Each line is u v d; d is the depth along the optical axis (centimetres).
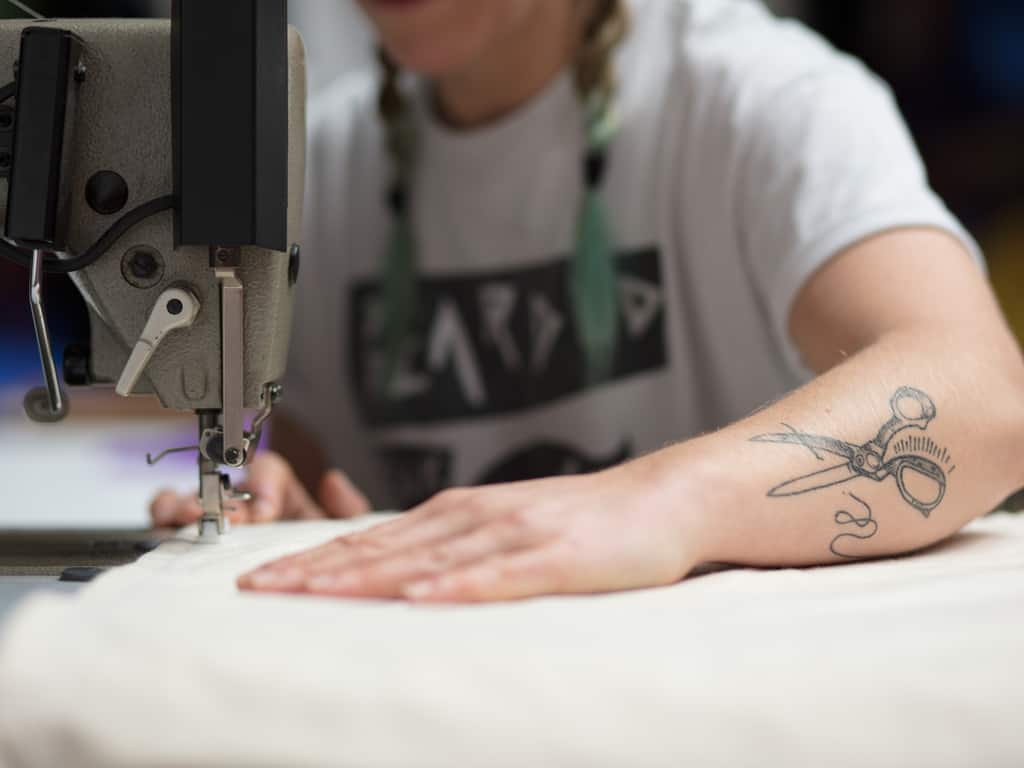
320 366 201
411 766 44
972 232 476
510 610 62
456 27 163
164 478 409
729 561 81
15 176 87
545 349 178
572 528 73
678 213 170
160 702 45
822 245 127
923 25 481
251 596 67
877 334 110
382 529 77
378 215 194
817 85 154
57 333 404
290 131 92
